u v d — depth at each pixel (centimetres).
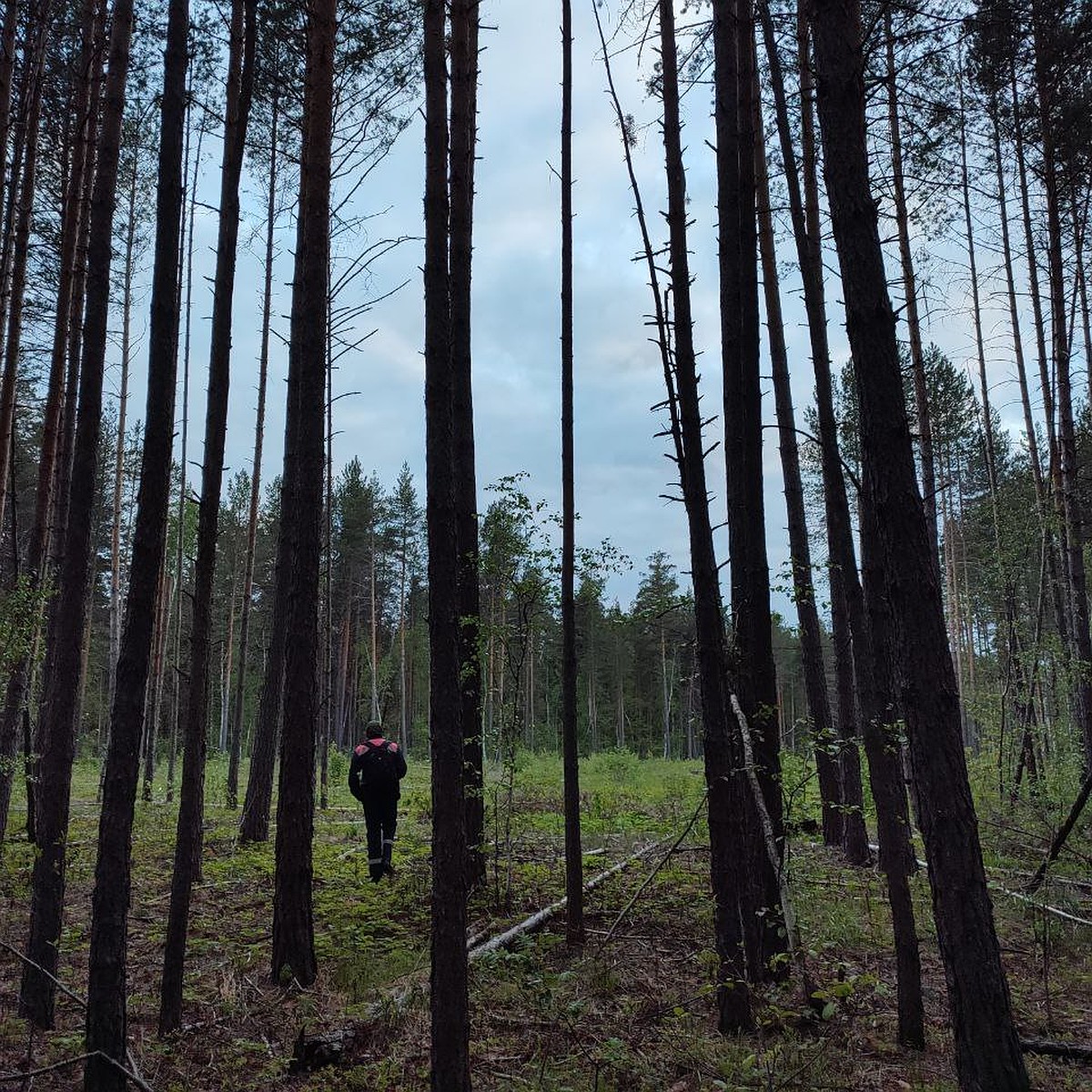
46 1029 495
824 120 389
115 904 413
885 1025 494
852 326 378
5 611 845
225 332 791
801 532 1078
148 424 440
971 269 1677
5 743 866
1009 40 1091
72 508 545
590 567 683
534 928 680
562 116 702
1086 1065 446
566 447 673
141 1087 388
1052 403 1377
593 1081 415
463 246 854
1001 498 1936
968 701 1277
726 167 629
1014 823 939
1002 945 655
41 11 851
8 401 822
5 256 845
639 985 555
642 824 1188
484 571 772
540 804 1454
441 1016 363
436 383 410
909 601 360
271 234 1576
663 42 574
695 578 498
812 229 966
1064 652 1217
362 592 4512
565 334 685
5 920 700
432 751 381
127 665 426
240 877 901
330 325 930
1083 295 1471
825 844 1067
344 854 1048
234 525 4128
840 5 385
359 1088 420
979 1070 333
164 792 1980
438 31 445
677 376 513
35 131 844
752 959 483
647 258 507
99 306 553
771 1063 418
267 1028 500
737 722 529
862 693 531
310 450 640
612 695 6056
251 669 4234
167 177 463
